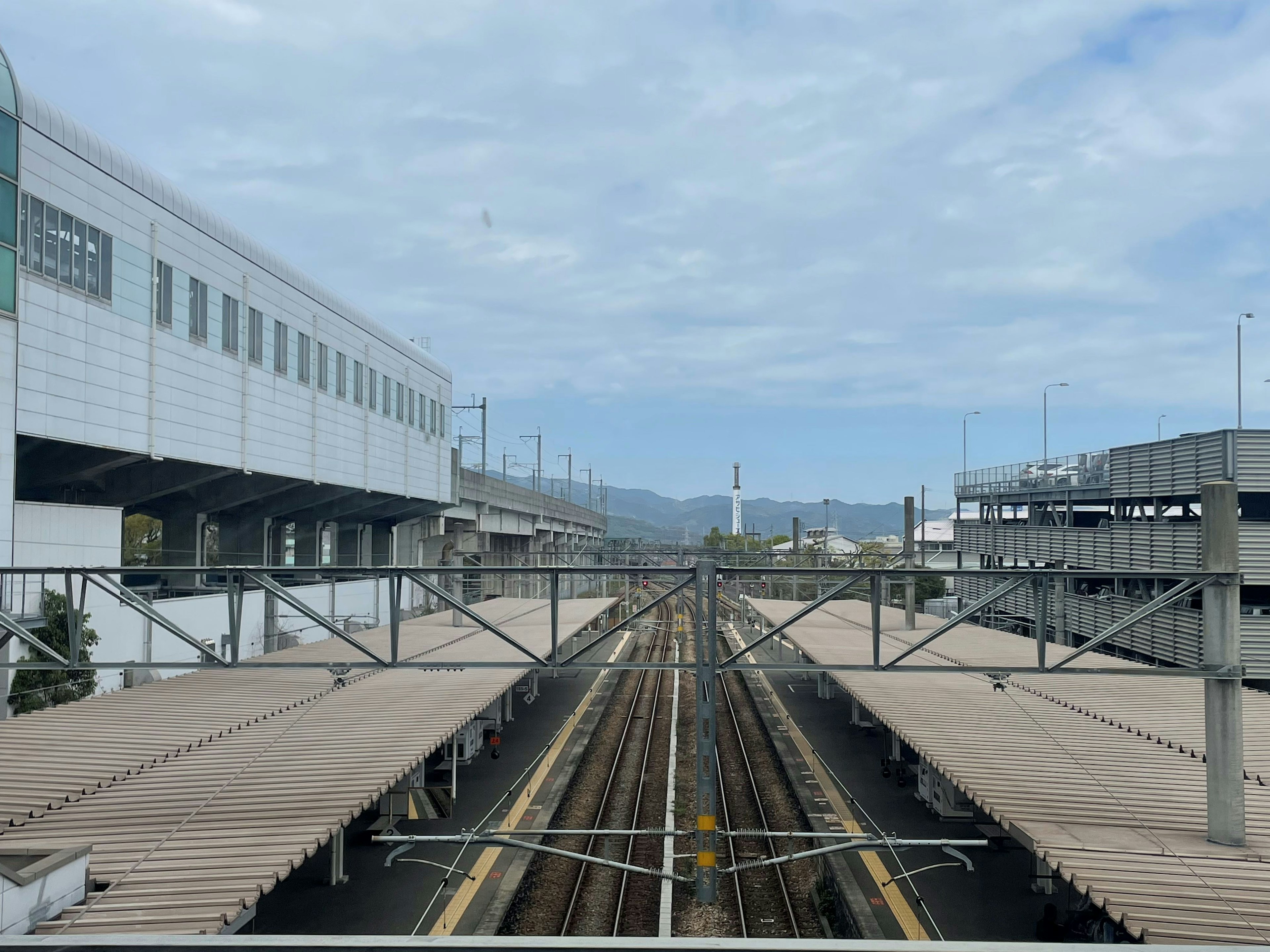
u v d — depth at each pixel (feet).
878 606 41.16
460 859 54.03
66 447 79.92
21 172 68.08
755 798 70.28
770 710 103.71
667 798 68.74
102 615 78.69
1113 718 60.49
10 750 50.80
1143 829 40.52
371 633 110.83
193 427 92.07
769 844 59.82
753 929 47.65
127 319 81.25
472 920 46.19
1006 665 81.82
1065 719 60.59
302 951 9.58
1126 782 46.62
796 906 50.85
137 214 82.79
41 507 71.05
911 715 61.62
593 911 49.47
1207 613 39.83
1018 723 59.36
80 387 75.00
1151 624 88.38
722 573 42.68
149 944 9.61
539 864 55.36
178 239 89.45
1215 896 33.04
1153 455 93.09
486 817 62.49
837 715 100.48
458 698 66.33
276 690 68.90
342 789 44.06
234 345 100.32
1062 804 43.52
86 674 73.56
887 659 86.22
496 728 83.15
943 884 51.08
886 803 66.80
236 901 32.01
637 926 47.44
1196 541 82.99
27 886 30.71
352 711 61.93
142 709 61.72
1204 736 55.06
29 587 69.31
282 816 40.42
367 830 59.67
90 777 45.44
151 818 40.29
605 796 70.85
